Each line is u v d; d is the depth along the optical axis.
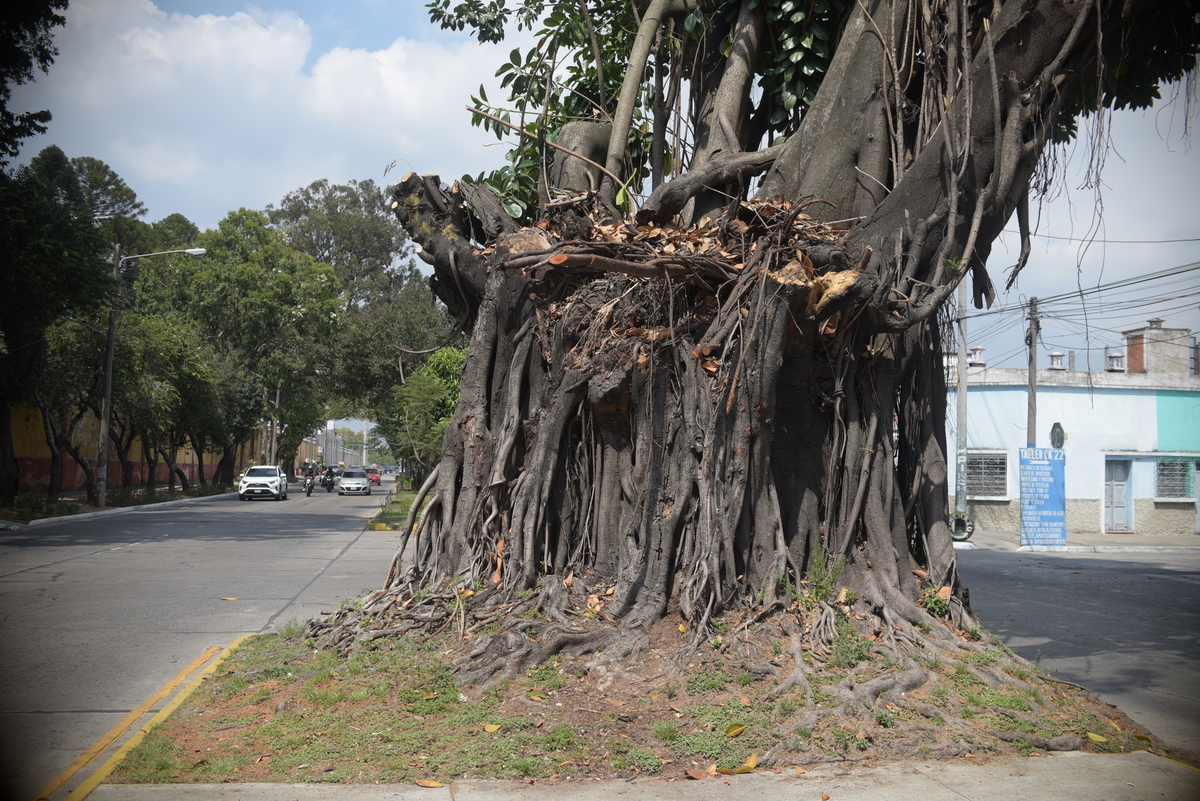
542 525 7.79
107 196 58.88
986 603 13.33
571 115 11.39
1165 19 7.71
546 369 8.39
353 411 56.25
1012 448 30.59
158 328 36.19
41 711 5.99
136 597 11.30
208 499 43.88
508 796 4.37
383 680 6.06
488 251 8.61
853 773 4.74
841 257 6.73
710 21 9.80
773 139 9.52
